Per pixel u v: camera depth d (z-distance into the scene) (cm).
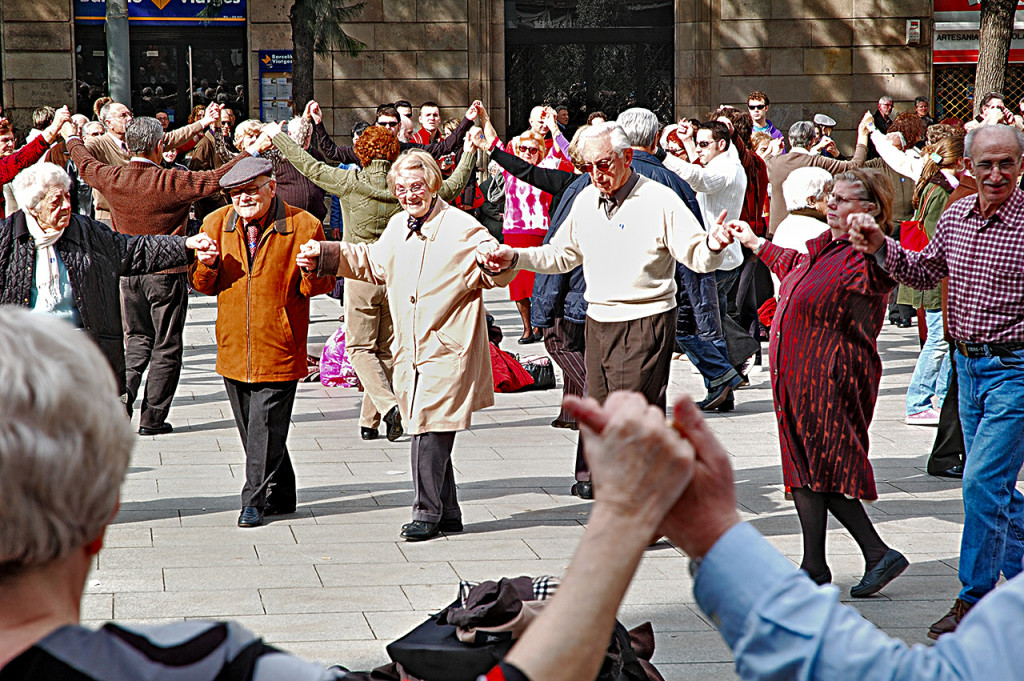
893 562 525
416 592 534
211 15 2541
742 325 1129
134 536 620
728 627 153
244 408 655
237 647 145
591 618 146
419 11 2514
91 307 596
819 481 521
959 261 473
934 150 856
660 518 147
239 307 633
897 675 145
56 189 583
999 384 468
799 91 2562
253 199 624
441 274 612
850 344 513
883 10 2545
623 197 616
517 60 2627
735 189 974
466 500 699
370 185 817
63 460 134
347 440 859
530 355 1220
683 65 2572
